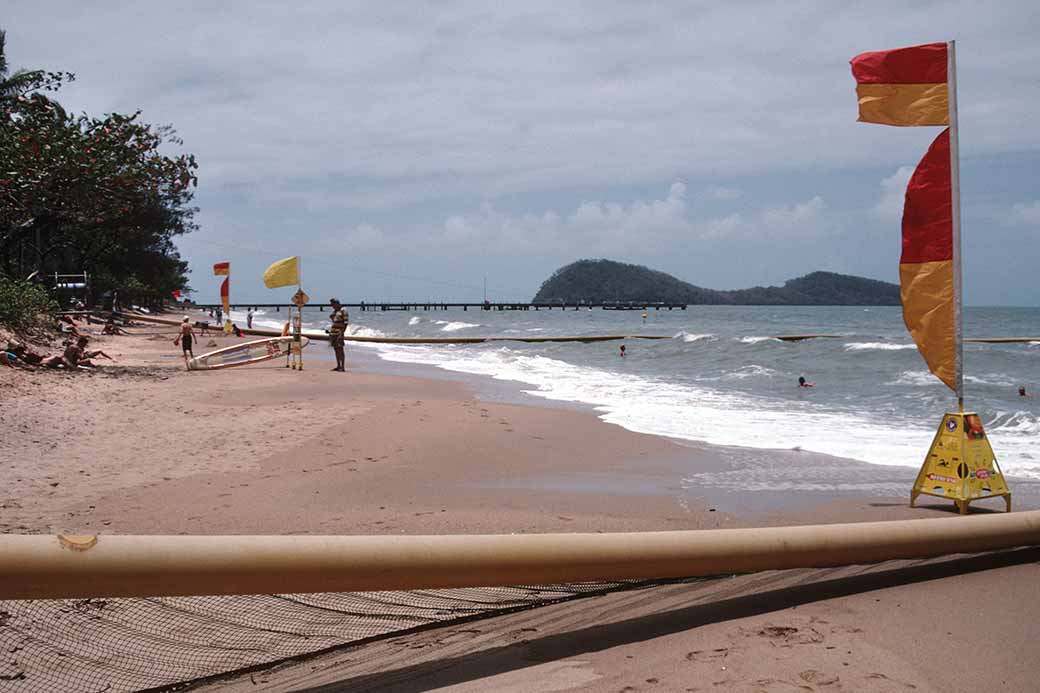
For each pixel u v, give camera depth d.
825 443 10.32
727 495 7.41
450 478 8.16
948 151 6.56
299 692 3.39
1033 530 5.22
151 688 3.44
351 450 9.57
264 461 8.83
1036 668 3.45
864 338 36.81
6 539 3.10
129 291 70.19
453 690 3.35
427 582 3.63
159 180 23.22
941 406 14.21
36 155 20.25
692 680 3.36
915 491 6.84
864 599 4.39
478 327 65.25
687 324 73.62
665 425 11.91
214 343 31.50
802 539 4.48
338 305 22.39
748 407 14.28
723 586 4.58
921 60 6.58
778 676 3.38
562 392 16.95
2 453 8.83
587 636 3.90
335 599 4.29
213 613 4.11
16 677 3.48
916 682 3.32
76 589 3.12
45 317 27.69
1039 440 10.28
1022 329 58.59
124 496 7.04
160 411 12.57
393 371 23.06
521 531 6.02
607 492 7.54
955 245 6.56
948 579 4.74
